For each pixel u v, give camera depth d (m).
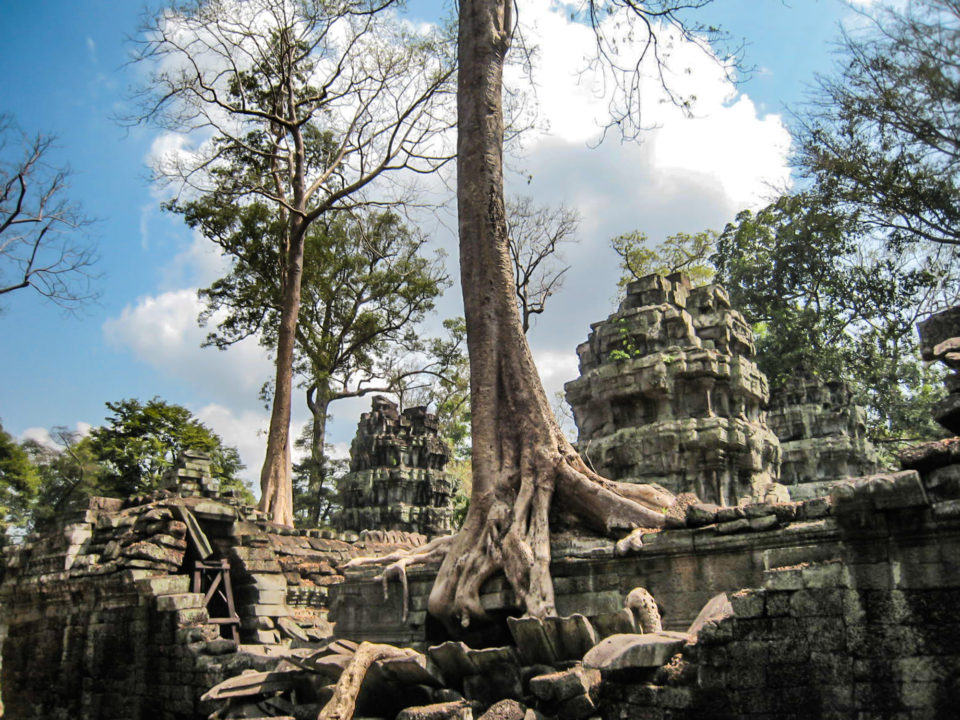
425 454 45.09
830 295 38.91
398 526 42.38
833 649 8.49
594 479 15.01
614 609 12.59
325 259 41.62
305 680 13.00
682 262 41.72
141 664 18.86
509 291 16.59
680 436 22.02
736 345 24.73
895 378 41.59
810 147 29.75
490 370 16.08
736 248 43.12
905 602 8.27
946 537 8.23
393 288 43.72
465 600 13.85
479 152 17.19
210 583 21.17
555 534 14.27
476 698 10.98
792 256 39.38
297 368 42.62
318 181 36.19
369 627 15.84
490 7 17.84
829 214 32.69
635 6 20.64
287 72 34.81
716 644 9.16
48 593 22.53
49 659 21.94
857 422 35.69
